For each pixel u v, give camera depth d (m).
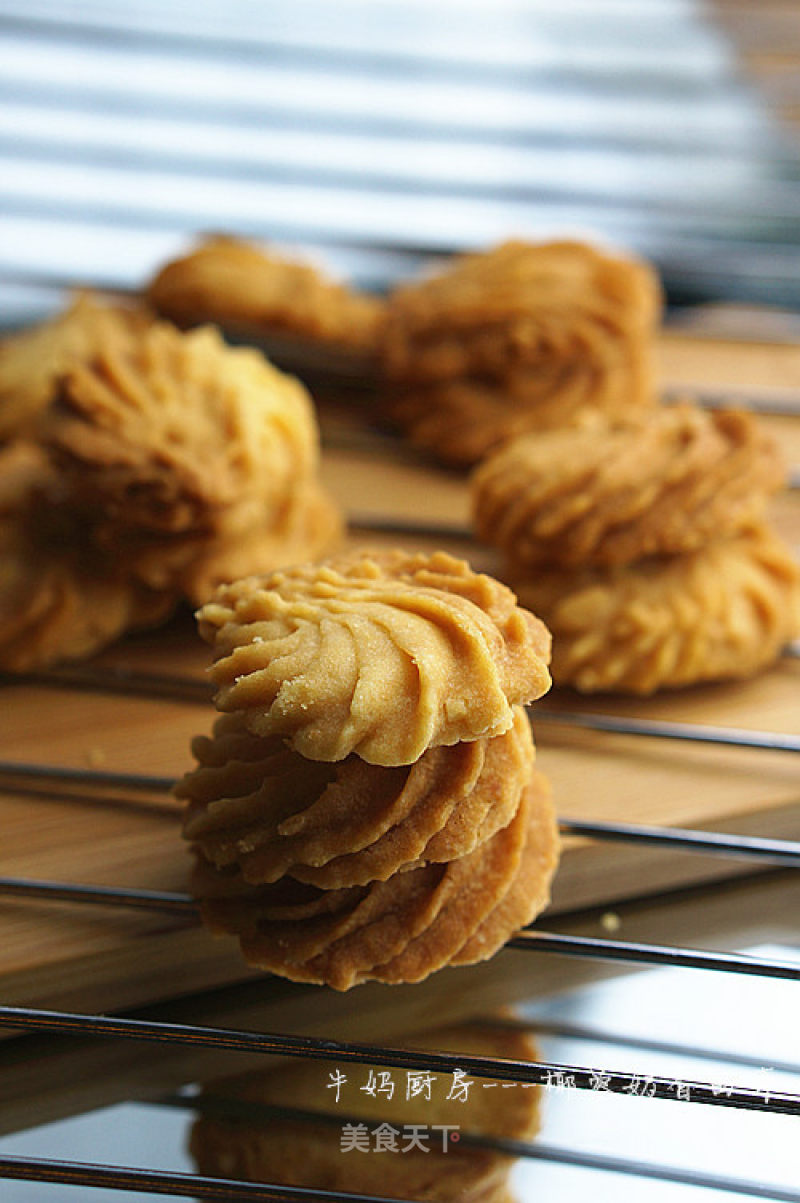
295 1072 0.32
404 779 0.30
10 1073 0.32
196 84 0.62
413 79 0.63
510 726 0.30
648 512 0.37
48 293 0.52
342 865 0.30
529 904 0.31
